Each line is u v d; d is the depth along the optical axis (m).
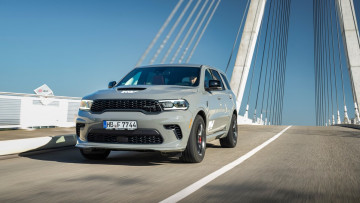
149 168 4.54
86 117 4.82
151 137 4.65
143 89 4.96
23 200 2.88
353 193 3.26
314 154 6.16
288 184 3.60
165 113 4.62
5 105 9.76
